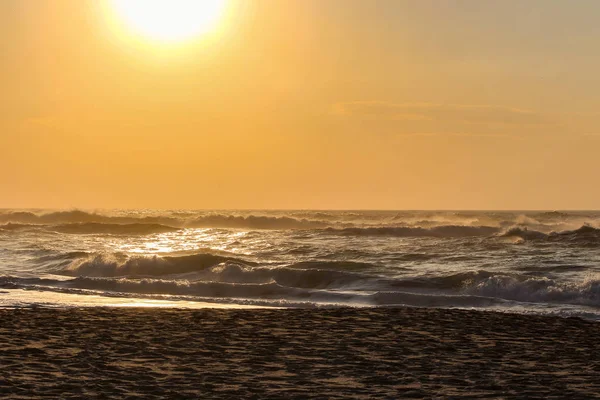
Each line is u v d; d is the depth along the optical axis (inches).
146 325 804.6
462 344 707.4
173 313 903.7
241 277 1309.1
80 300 1057.5
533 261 1525.6
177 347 676.1
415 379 549.6
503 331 787.4
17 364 583.8
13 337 715.4
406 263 1528.1
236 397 489.1
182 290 1178.6
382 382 538.6
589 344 711.1
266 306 1032.8
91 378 537.0
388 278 1232.8
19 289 1182.9
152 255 1520.7
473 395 501.4
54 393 489.1
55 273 1428.4
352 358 631.8
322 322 842.2
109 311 916.0
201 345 687.7
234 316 884.6
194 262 1449.3
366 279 1232.2
